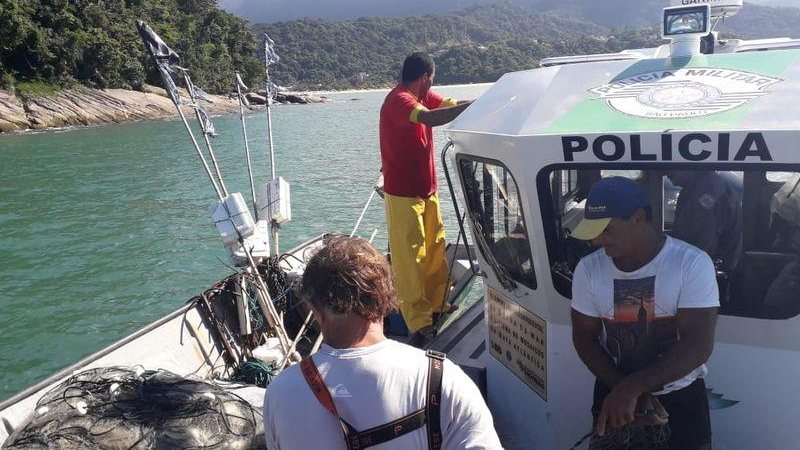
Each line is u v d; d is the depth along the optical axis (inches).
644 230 96.7
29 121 2050.9
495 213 136.8
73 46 2431.1
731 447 124.1
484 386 167.3
